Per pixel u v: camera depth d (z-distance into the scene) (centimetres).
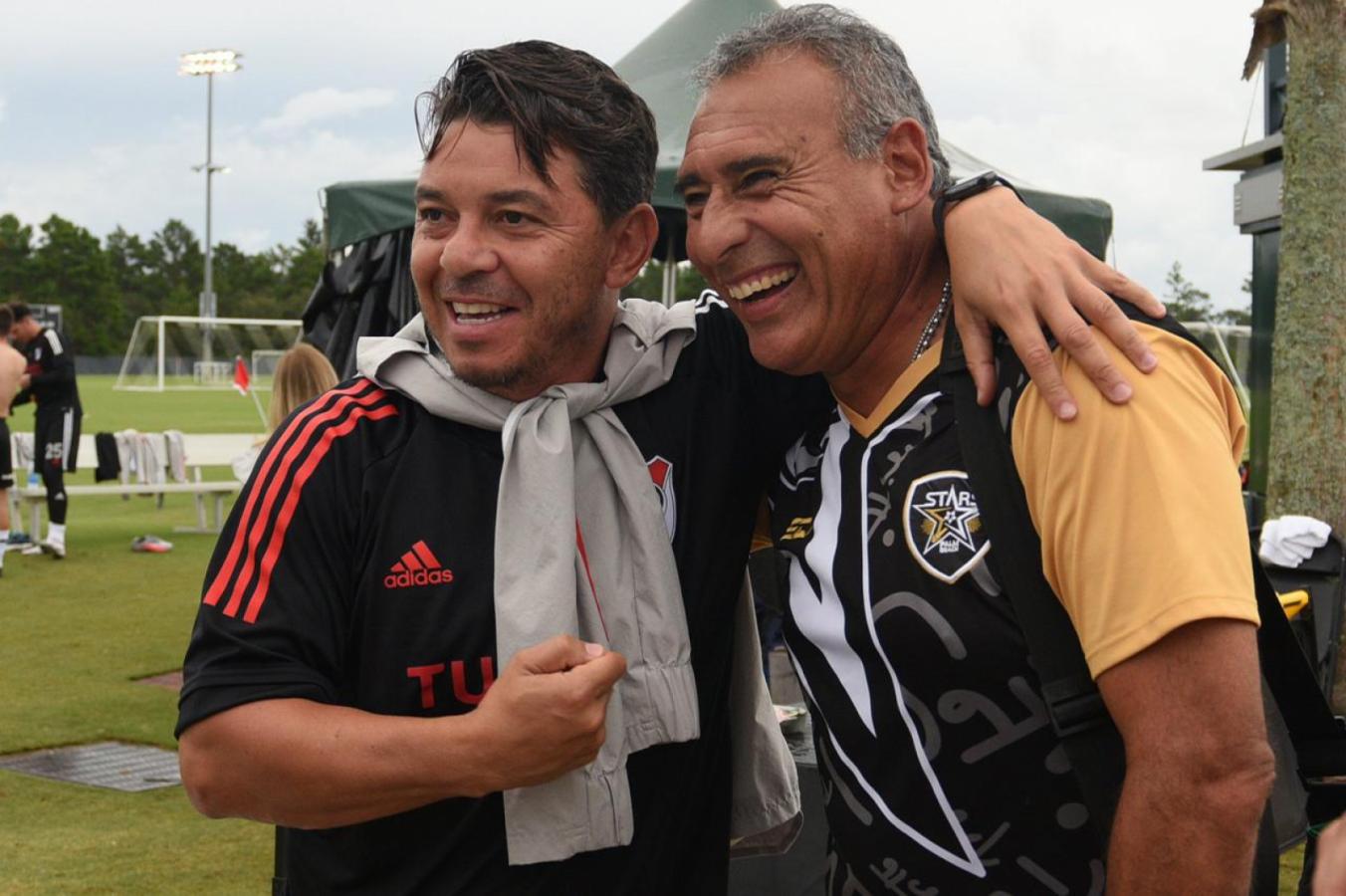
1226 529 136
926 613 156
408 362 167
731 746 193
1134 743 139
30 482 1224
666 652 167
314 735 149
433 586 160
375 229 604
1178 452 138
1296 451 574
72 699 657
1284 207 580
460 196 161
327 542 158
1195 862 136
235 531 157
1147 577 135
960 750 157
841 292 167
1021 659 151
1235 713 134
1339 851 112
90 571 1088
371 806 151
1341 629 497
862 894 172
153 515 1536
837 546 166
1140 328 146
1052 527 143
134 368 5041
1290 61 572
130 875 416
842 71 165
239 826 470
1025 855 157
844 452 170
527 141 159
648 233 176
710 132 169
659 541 170
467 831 162
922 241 170
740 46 171
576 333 168
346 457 161
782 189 165
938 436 160
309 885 173
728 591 182
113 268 10338
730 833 195
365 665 161
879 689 162
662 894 175
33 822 471
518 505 160
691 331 180
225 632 152
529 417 163
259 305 10256
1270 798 162
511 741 145
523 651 149
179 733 154
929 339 167
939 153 177
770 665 412
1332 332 567
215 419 3394
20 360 1108
